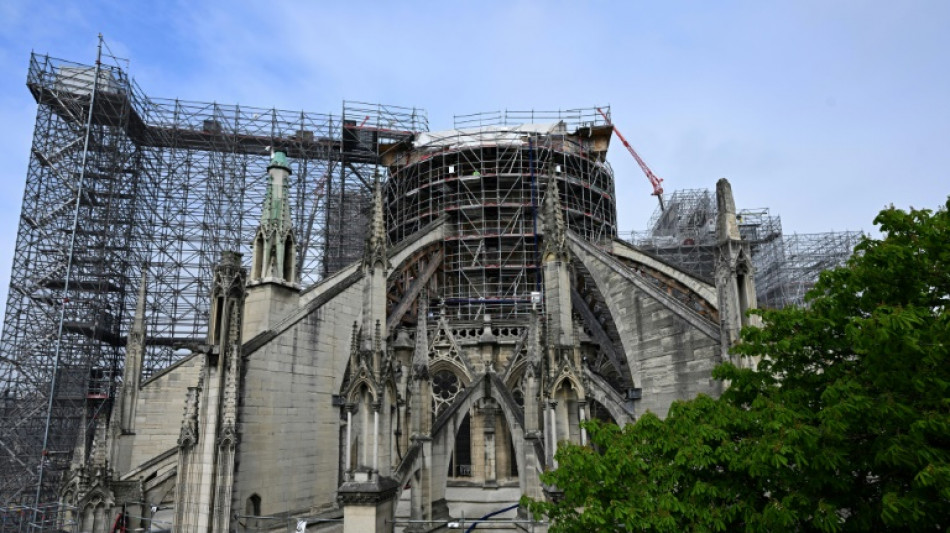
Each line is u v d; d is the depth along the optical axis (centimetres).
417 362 3334
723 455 1527
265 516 3122
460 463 4712
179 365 4509
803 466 1427
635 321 3772
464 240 5991
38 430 5225
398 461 3097
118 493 3556
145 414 4372
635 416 3547
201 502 2869
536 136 6294
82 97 5950
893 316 1336
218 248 6153
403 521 3131
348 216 6969
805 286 7669
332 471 3731
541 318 3006
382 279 2822
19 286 5550
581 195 6450
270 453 3272
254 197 6544
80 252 5716
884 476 1453
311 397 3628
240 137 6644
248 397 3184
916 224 1592
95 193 5841
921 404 1366
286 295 3875
